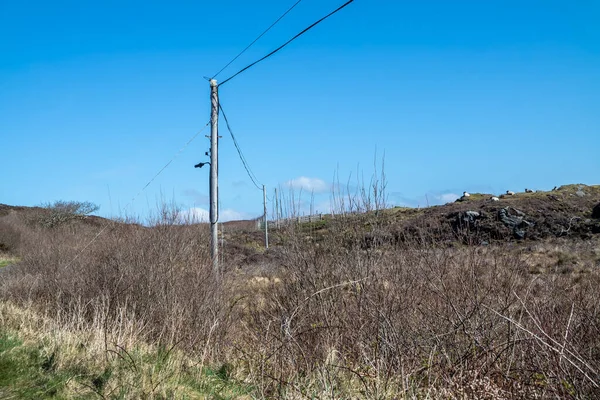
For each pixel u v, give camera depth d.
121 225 13.98
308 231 9.91
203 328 8.98
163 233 12.42
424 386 6.30
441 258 7.82
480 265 7.61
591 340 6.14
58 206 39.41
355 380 6.60
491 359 6.38
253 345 8.23
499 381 6.14
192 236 12.95
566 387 5.42
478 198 48.66
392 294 7.54
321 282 8.66
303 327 7.79
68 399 6.04
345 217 9.46
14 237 31.06
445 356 6.56
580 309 6.54
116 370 6.82
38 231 30.23
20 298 12.51
